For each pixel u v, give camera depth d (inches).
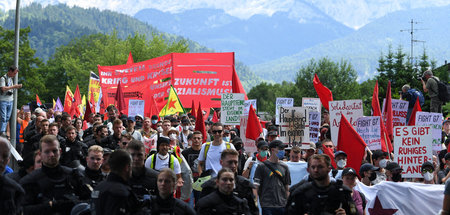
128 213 251.9
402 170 472.4
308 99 670.5
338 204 277.4
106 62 2608.3
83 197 287.7
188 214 273.4
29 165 301.6
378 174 462.3
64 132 550.0
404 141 476.1
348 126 460.4
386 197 422.6
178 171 398.3
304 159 530.3
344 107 548.1
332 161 479.8
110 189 247.9
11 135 630.5
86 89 2859.3
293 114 523.5
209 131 658.8
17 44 652.1
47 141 278.1
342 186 279.9
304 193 280.4
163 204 269.6
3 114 585.6
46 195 277.4
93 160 305.7
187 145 579.8
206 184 317.1
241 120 578.9
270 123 759.7
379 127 513.0
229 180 289.4
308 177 322.0
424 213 423.2
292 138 522.6
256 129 527.5
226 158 333.4
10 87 583.8
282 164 401.1
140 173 298.2
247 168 443.2
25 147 499.2
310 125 583.8
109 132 523.2
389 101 609.3
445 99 740.7
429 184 428.5
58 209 277.4
